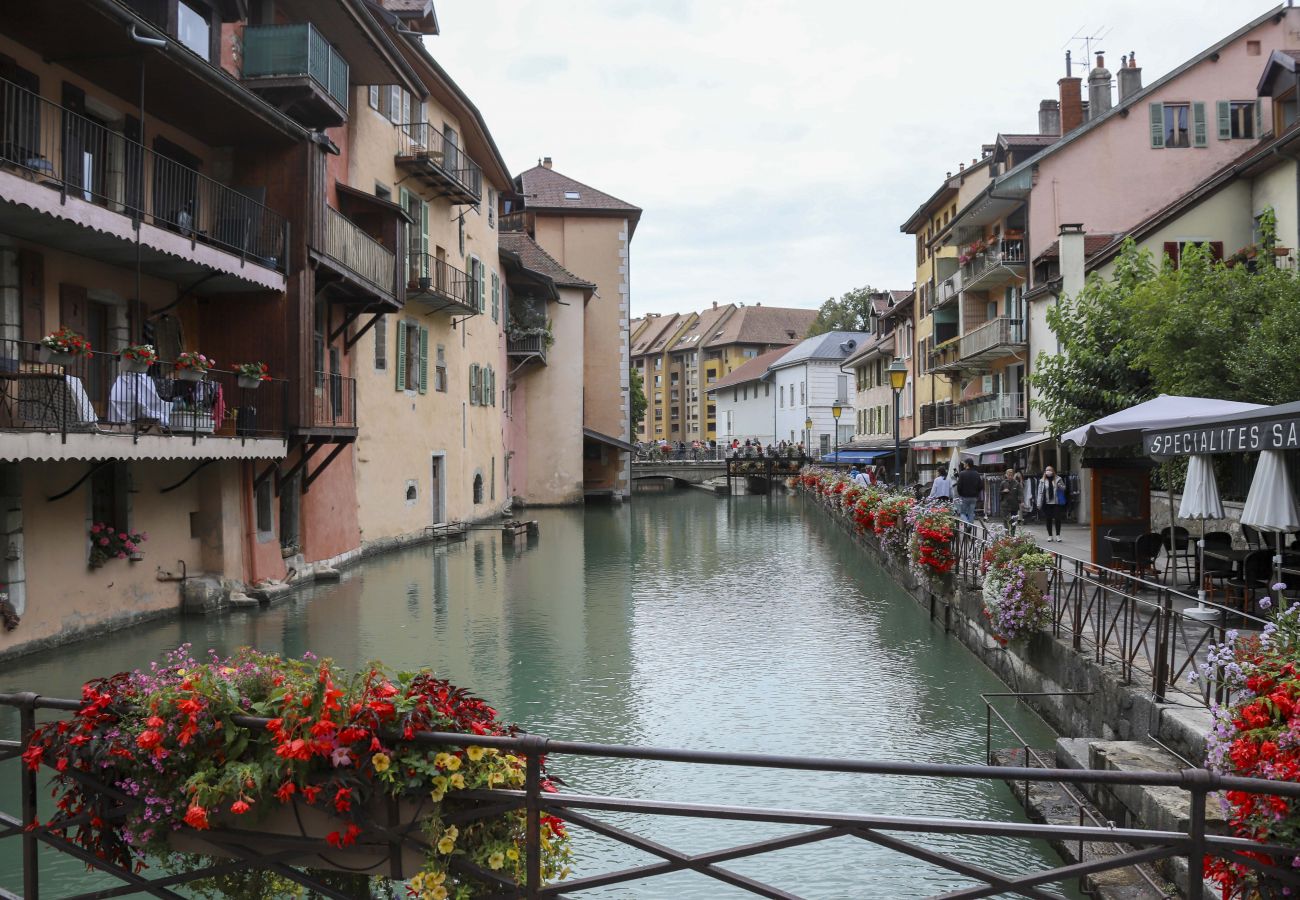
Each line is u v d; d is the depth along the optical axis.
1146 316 20.33
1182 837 3.13
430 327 29.98
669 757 3.23
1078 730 9.05
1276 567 10.02
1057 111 41.25
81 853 3.88
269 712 3.69
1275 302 18.17
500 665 12.72
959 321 42.50
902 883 6.56
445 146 30.72
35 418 12.33
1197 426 10.52
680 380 130.00
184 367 14.21
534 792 3.40
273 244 17.66
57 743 3.83
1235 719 4.45
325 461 20.45
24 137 13.23
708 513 44.50
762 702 10.94
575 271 52.72
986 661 12.77
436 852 3.44
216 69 14.83
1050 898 3.15
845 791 8.16
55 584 13.23
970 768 3.07
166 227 16.34
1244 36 33.38
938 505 17.75
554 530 34.66
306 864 3.61
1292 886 3.32
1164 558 16.84
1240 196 28.17
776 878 6.68
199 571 16.91
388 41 21.92
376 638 14.34
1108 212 33.72
